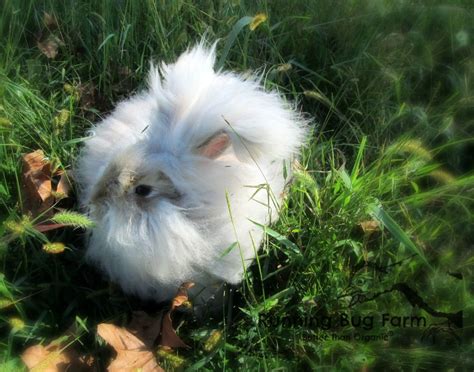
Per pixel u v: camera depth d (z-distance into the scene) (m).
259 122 0.50
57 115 0.63
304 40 0.75
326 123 0.67
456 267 0.53
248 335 0.50
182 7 0.76
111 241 0.48
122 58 0.72
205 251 0.49
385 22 0.78
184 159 0.49
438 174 0.59
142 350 0.47
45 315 0.51
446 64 0.76
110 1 0.74
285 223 0.55
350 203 0.55
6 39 0.71
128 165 0.48
